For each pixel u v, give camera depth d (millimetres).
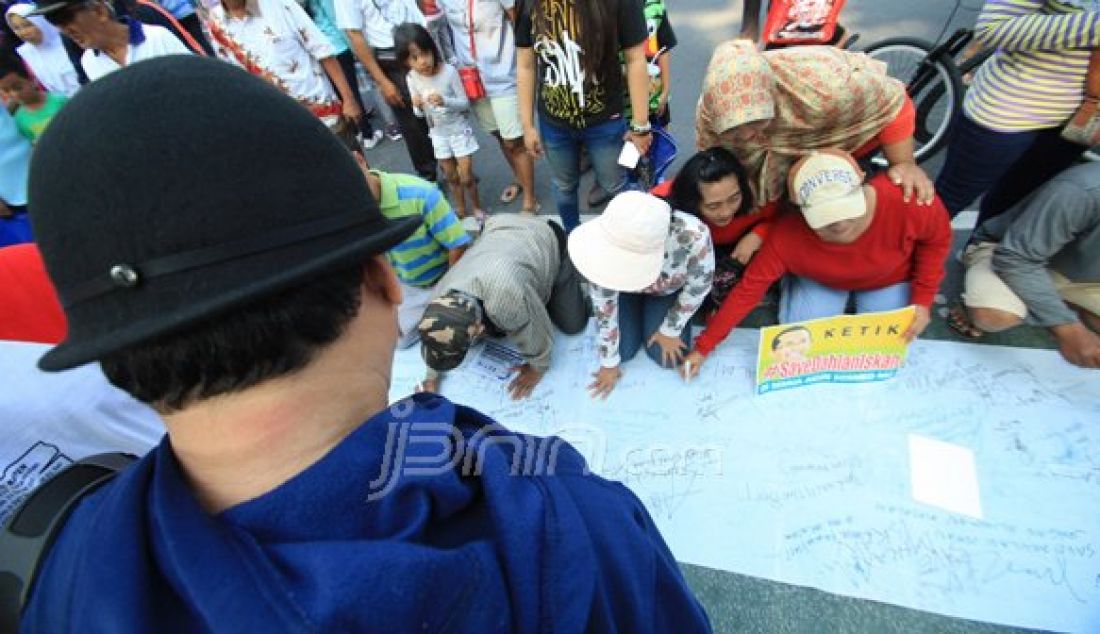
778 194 1810
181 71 323
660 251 1489
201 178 303
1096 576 1320
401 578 312
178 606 320
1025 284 1634
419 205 1850
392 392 2109
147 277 305
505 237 1790
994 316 1693
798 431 1699
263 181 317
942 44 2406
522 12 1963
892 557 1415
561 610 369
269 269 320
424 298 2240
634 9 1799
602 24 1763
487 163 3363
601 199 2812
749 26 2719
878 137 1758
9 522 518
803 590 1404
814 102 1557
